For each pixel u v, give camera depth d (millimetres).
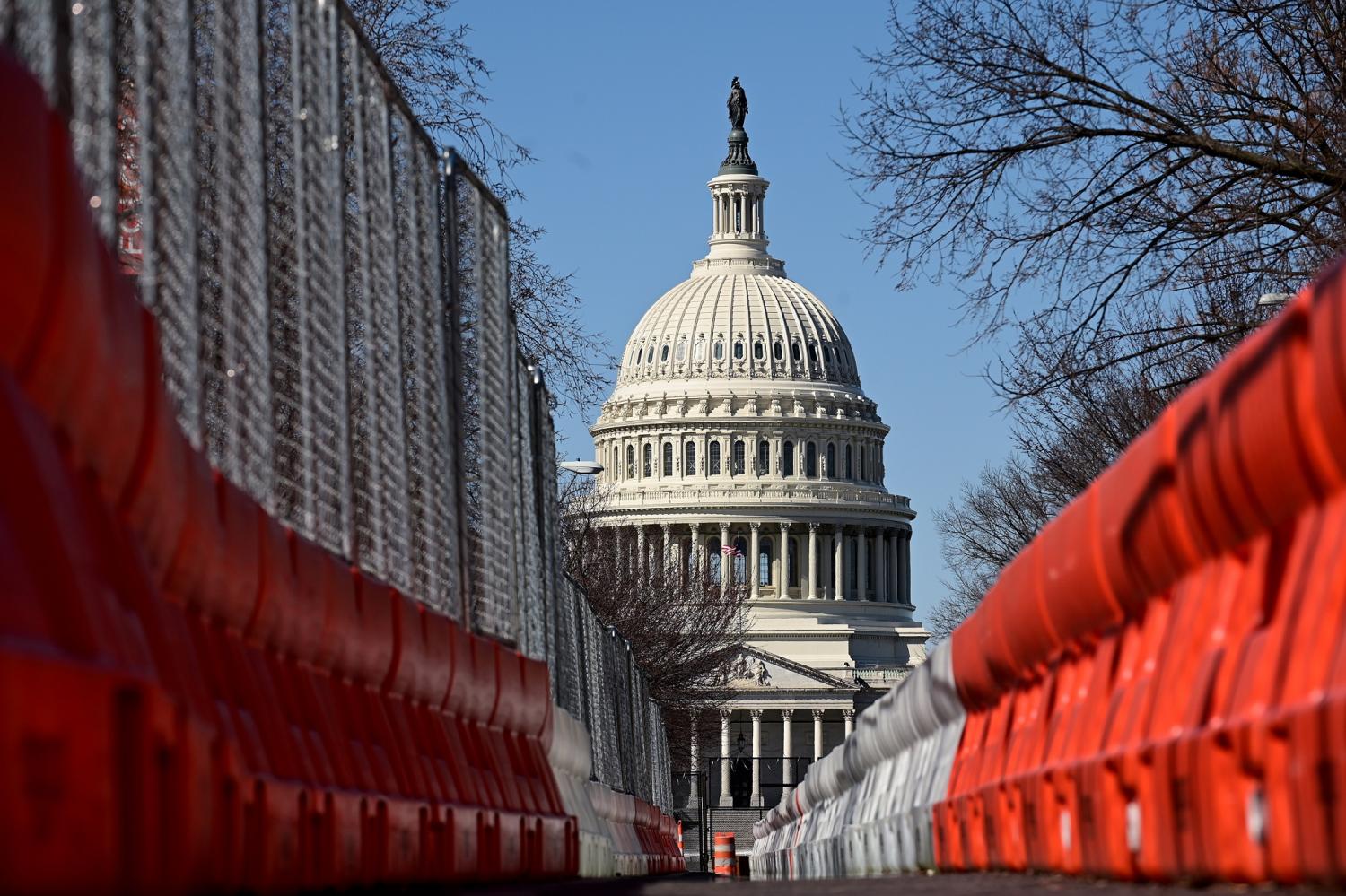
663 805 125000
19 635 8820
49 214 10547
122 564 11594
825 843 58219
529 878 30781
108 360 11750
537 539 43094
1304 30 46906
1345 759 10719
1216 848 13648
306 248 20734
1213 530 15172
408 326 27594
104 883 9352
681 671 167000
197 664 13391
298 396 21828
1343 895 11195
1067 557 20812
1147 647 17594
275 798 14414
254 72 19359
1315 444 12539
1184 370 60125
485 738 29125
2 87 9844
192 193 16984
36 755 8539
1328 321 11977
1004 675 26266
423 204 29281
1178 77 47562
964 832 28391
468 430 34562
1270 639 13305
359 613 20266
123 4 15773
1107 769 17391
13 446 9773
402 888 20094
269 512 18719
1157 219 47781
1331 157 46031
